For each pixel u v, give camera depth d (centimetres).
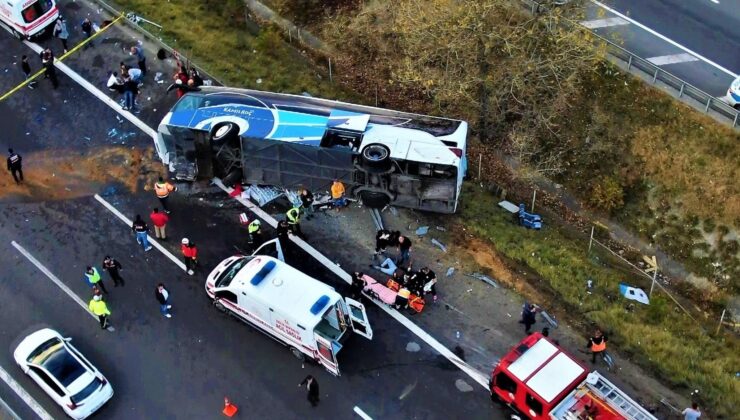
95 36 4200
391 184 3378
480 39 3781
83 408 2759
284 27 4450
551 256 3350
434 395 2856
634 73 3869
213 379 2916
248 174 3506
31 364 2820
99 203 3481
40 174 3591
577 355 2962
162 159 3553
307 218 3431
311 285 2897
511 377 2675
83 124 3788
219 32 4341
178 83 3784
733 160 3606
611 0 4291
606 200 3688
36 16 4075
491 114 3900
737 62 3969
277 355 2978
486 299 3145
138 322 3083
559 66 3662
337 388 2881
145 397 2872
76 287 3194
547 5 3703
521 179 3803
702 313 3403
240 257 3134
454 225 3428
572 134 3853
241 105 3488
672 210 3638
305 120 3419
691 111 3725
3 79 3984
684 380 2892
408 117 3469
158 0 4481
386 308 3108
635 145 3753
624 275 3453
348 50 4316
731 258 3512
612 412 2592
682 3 4256
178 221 3416
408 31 3844
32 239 3350
